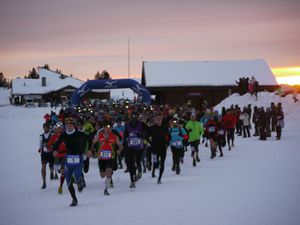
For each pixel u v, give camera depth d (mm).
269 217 7523
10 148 24781
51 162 12648
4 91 126500
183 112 24312
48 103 78188
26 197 10969
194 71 62062
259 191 9875
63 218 8281
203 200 9211
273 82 60562
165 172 14242
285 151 18203
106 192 10672
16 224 8109
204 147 22078
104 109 29938
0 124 48375
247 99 43094
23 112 61750
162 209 8570
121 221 7746
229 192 9945
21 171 15773
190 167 15062
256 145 21375
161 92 61688
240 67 63125
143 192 10742
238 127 28594
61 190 11219
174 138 13609
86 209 9031
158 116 12117
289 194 9438
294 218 7418
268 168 13602
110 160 10828
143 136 11797
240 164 15016
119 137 11000
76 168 9602
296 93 40156
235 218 7535
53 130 12398
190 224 7273
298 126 31125
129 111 19609
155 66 62906
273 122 28422
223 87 59906
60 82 94750
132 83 34375
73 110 30203
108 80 34125
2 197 11102
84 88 33844
